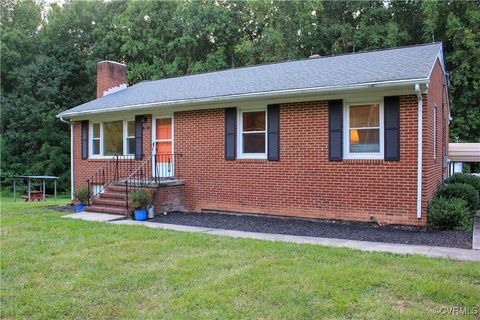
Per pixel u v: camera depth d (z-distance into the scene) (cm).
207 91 1117
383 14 2536
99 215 1026
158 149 1233
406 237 730
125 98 1349
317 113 933
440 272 485
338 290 429
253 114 1048
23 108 2691
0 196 2545
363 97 877
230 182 1073
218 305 402
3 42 2856
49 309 401
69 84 2962
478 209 1072
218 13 2794
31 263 559
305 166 952
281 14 2658
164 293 439
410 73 804
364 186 877
